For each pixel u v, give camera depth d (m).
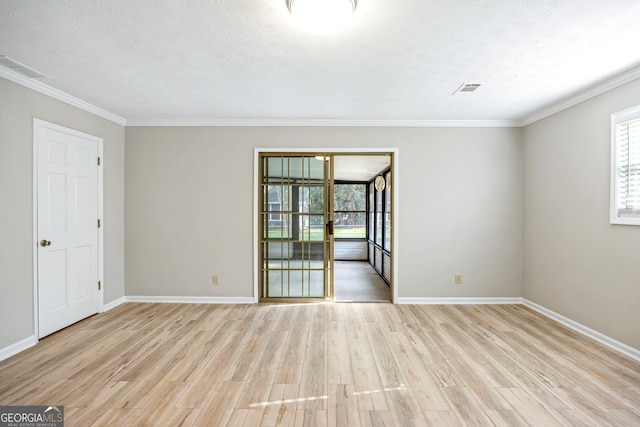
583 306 3.07
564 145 3.32
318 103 3.41
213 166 4.09
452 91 3.04
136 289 4.12
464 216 4.05
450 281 4.06
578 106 3.13
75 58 2.38
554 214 3.47
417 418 1.84
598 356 2.61
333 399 2.03
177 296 4.11
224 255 4.10
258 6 1.75
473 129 4.04
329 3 1.64
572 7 1.75
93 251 3.58
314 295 4.18
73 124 3.29
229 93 3.12
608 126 2.80
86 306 3.48
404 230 4.07
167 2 1.71
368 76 2.70
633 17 1.85
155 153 4.08
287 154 4.12
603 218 2.86
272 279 4.19
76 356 2.59
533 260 3.82
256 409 1.92
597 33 2.02
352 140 4.07
